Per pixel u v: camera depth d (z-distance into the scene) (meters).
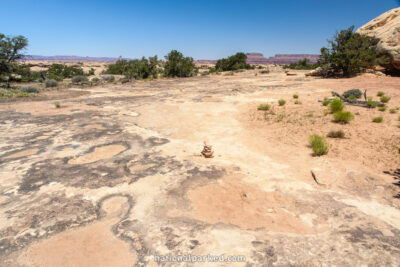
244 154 7.11
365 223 3.78
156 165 6.25
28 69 36.50
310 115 10.82
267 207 4.36
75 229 3.79
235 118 11.70
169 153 7.14
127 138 8.62
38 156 6.91
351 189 4.86
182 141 8.38
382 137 7.64
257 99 16.27
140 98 18.34
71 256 3.22
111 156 6.91
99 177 5.57
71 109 14.24
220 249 3.26
